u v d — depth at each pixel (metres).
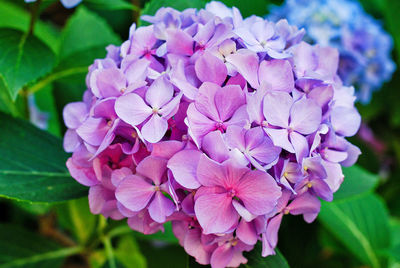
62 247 0.60
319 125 0.43
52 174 0.49
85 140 0.43
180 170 0.41
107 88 0.43
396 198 0.74
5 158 0.49
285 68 0.43
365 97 0.73
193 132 0.41
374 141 0.83
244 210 0.41
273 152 0.41
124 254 0.64
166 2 0.49
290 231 0.62
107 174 0.44
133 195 0.42
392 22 0.71
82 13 0.62
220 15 0.46
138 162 0.43
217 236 0.43
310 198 0.44
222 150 0.40
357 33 0.69
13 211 0.75
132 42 0.45
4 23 0.72
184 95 0.42
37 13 0.52
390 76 0.74
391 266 0.66
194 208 0.41
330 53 0.47
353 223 0.61
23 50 0.50
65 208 0.60
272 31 0.44
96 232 0.59
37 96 0.70
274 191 0.41
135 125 0.42
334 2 0.67
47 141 0.51
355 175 0.52
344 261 0.68
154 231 0.45
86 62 0.57
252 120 0.41
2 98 0.59
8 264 0.58
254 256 0.46
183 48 0.43
